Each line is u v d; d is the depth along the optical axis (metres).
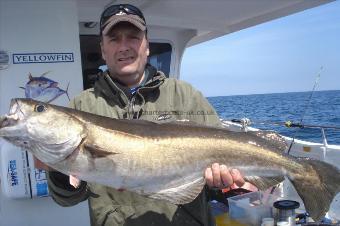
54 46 3.38
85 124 2.11
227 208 4.17
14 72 3.28
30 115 2.06
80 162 2.09
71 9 3.42
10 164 3.19
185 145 2.22
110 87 2.48
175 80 2.59
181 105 2.49
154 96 2.48
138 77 2.51
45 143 2.07
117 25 2.40
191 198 2.18
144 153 2.15
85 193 2.23
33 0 3.29
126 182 2.14
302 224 3.56
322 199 2.42
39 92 3.35
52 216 3.46
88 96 2.51
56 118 2.08
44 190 3.26
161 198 2.17
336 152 4.26
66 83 3.44
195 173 2.23
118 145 2.12
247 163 2.32
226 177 2.21
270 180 2.38
